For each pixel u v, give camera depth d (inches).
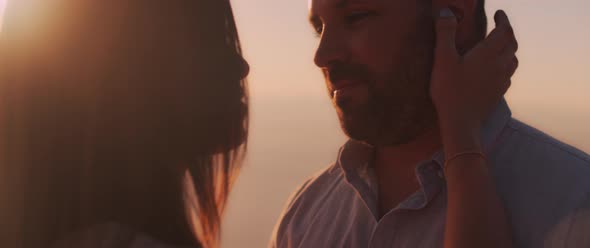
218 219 47.7
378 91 54.5
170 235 44.6
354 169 59.8
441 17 53.2
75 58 42.6
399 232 55.1
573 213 48.1
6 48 42.9
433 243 53.1
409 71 54.1
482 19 56.9
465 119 51.2
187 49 45.3
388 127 54.9
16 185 42.8
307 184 68.1
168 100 44.8
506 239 48.1
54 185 42.8
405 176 57.5
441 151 54.2
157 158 44.8
